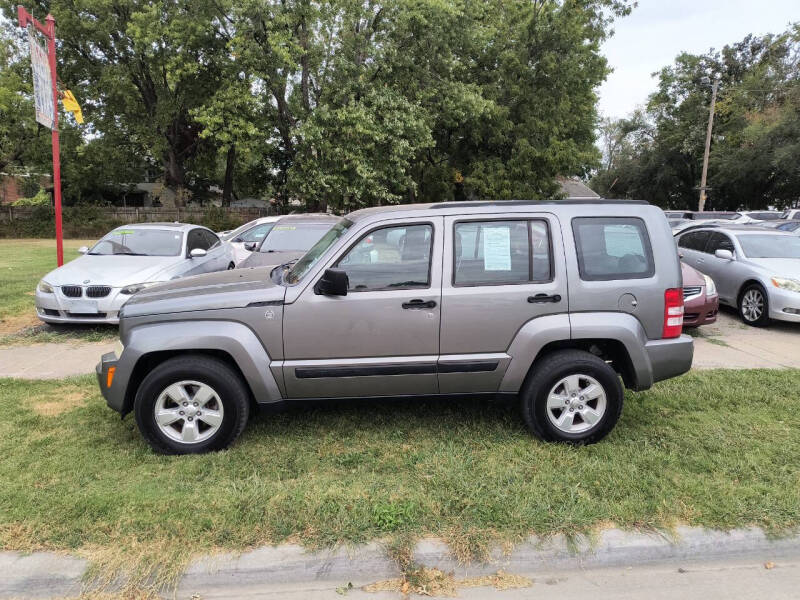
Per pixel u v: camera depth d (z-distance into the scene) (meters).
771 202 38.66
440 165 27.34
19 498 3.20
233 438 3.86
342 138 21.03
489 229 3.90
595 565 2.88
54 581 2.64
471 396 4.01
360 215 4.16
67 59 26.50
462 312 3.83
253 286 3.97
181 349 3.75
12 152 27.89
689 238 10.58
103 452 3.85
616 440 4.07
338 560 2.78
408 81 22.50
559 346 4.02
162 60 23.81
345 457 3.78
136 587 2.64
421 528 2.97
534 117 25.16
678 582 2.77
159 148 27.64
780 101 34.72
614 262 3.94
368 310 3.78
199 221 30.52
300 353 3.80
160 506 3.11
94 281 7.44
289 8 20.81
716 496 3.26
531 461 3.71
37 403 4.84
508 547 2.87
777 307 8.05
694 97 39.78
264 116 23.48
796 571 2.86
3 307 9.25
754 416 4.57
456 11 21.02
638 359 3.90
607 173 49.66
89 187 36.00
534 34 24.64
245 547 2.83
